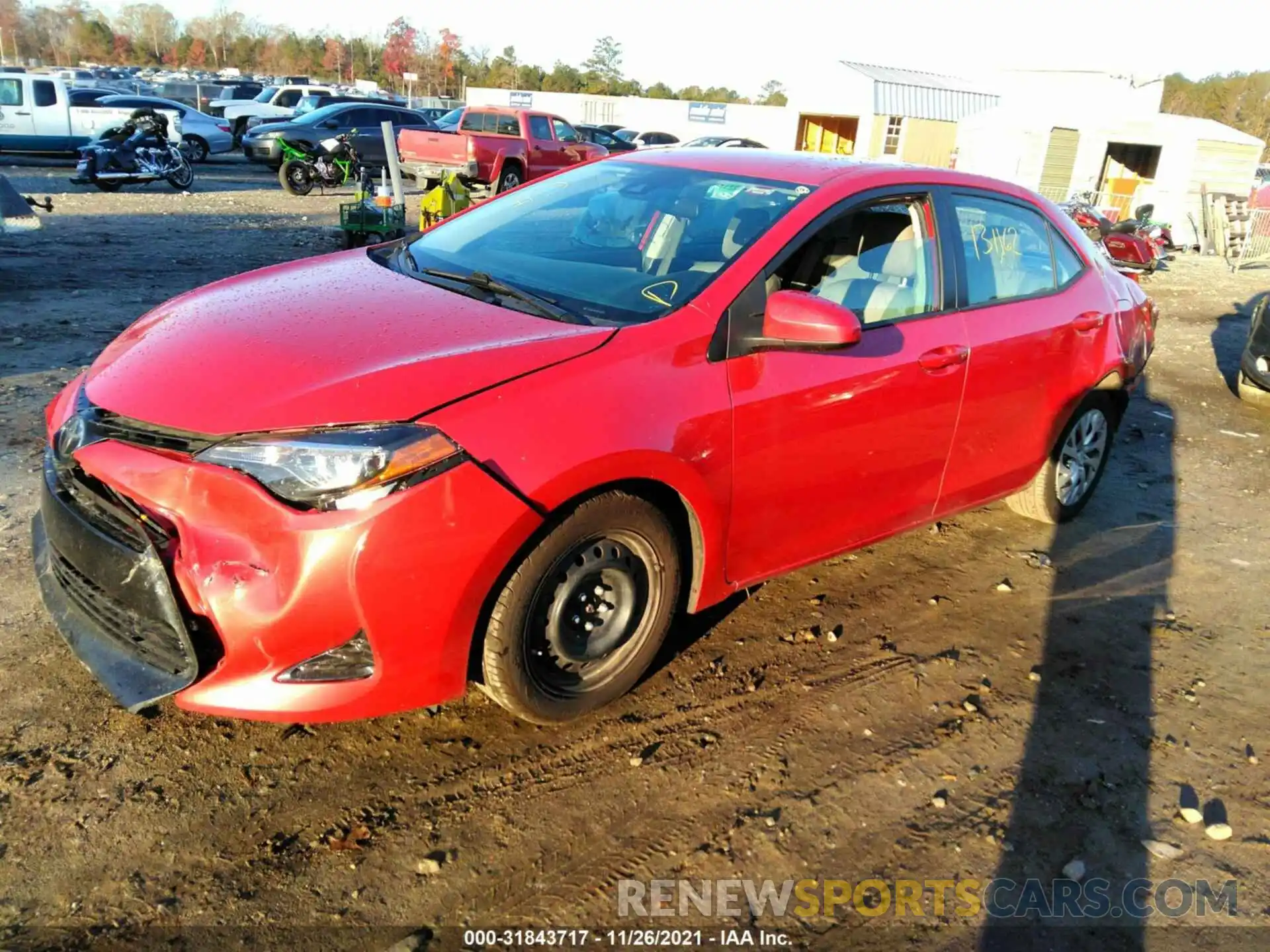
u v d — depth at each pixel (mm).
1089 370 4492
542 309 3037
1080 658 3709
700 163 3838
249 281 3447
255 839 2488
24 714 2842
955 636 3783
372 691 2500
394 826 2572
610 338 2828
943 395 3686
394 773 2764
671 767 2887
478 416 2482
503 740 2936
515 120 20469
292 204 16719
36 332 7031
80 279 9133
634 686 3215
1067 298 4402
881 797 2854
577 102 46594
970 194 3996
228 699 2438
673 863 2547
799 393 3129
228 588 2361
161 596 2387
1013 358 3988
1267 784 3064
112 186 16812
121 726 2834
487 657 2697
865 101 34938
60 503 2664
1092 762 3098
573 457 2570
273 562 2359
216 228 13039
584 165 4160
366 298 3107
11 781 2584
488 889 2414
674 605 3109
